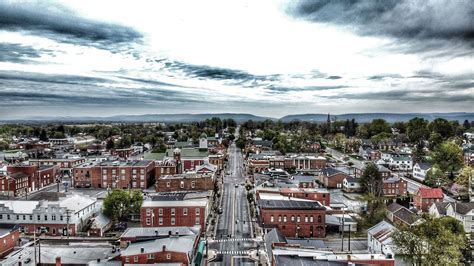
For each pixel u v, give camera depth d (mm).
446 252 72062
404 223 100250
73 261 76938
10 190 148125
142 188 163500
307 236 103562
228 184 166250
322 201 122875
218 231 103438
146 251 70750
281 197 118250
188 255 71125
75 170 166125
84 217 110188
